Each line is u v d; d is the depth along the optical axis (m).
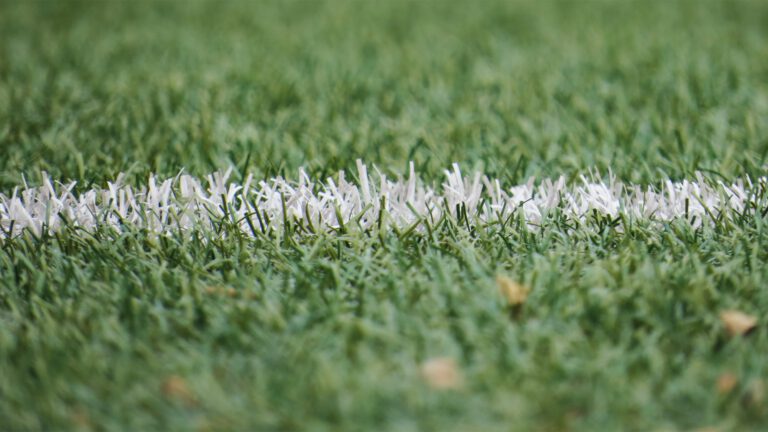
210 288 0.51
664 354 0.47
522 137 0.67
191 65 0.88
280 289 0.51
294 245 0.53
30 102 0.75
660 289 0.50
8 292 0.51
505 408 0.44
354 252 0.53
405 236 0.54
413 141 0.67
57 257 0.53
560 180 0.57
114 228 0.55
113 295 0.50
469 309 0.49
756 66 0.83
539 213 0.56
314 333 0.48
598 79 0.80
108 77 0.83
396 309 0.49
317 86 0.79
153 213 0.55
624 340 0.47
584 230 0.54
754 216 0.54
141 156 0.64
